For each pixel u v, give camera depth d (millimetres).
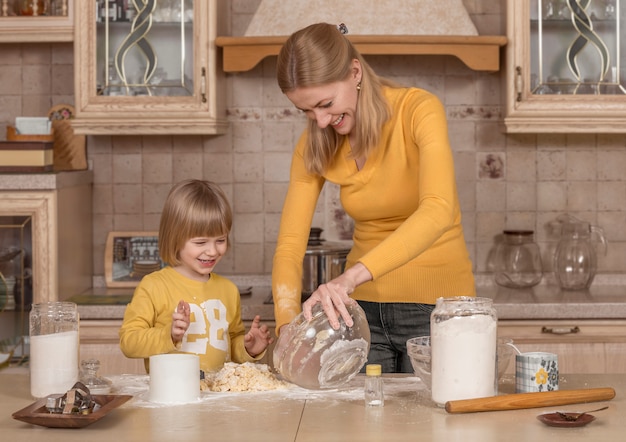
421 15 3188
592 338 3041
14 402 1728
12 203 3039
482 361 1609
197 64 3201
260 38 3145
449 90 3498
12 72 3535
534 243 3391
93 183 3541
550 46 3203
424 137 2012
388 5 3195
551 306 3037
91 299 3197
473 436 1439
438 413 1588
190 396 1691
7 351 3068
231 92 3512
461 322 1607
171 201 2166
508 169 3514
